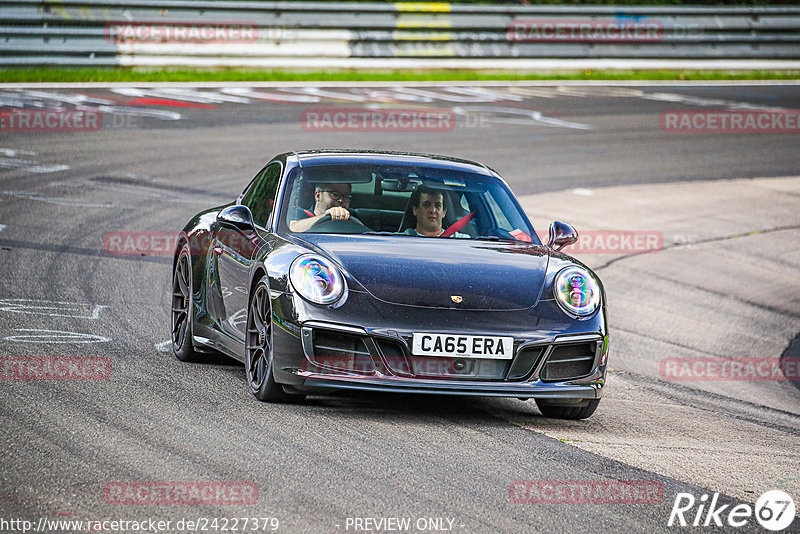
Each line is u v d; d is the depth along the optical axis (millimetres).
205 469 14531
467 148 58094
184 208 41875
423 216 21141
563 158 58531
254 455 15305
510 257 19891
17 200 40969
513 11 86938
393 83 78500
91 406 17688
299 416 17844
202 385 20000
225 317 21344
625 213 47875
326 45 80625
